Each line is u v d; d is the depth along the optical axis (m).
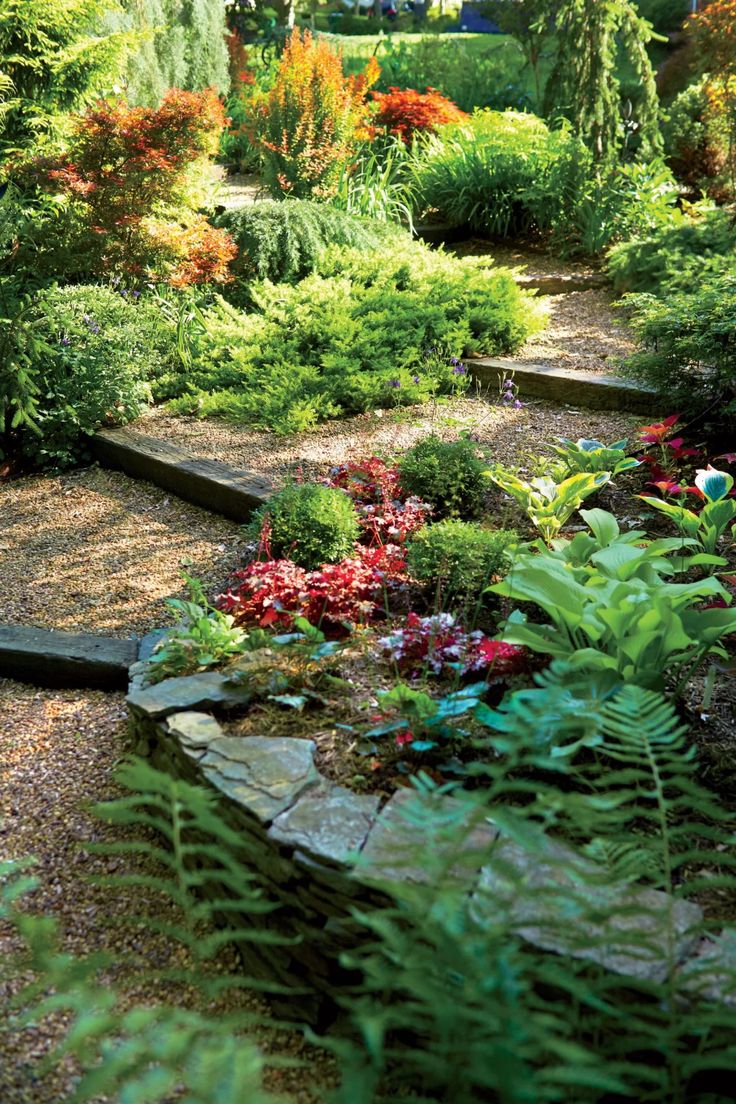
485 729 2.60
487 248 9.04
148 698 2.79
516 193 8.98
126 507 4.97
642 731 1.78
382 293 6.65
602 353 6.14
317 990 2.14
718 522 3.44
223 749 2.51
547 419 5.32
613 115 8.61
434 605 3.36
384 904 1.98
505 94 12.87
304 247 7.48
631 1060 1.71
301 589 3.31
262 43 15.21
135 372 5.95
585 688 2.41
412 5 20.25
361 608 3.21
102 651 3.56
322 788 2.34
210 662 3.02
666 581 3.46
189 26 10.62
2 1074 1.99
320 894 2.08
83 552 4.50
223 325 6.59
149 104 9.63
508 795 2.38
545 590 2.69
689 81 10.80
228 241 7.26
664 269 7.11
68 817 2.87
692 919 1.89
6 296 5.65
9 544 4.66
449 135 9.88
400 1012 1.32
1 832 2.83
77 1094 1.12
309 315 6.56
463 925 1.33
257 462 4.96
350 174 9.31
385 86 13.21
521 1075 1.10
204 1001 2.23
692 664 2.71
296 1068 2.03
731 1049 1.43
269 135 8.72
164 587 4.09
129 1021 1.18
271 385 5.77
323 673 2.90
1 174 7.11
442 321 6.20
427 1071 1.37
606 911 1.50
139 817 1.64
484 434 5.13
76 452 5.61
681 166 9.71
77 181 6.71
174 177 7.06
